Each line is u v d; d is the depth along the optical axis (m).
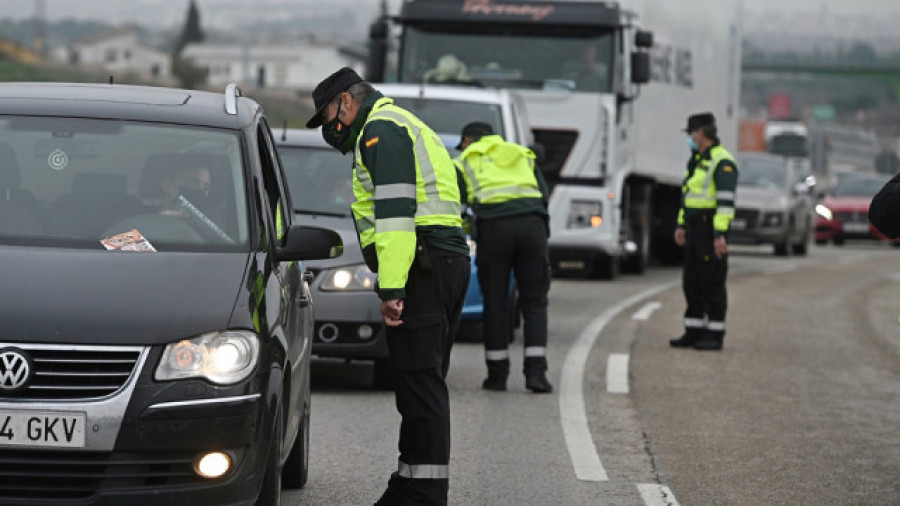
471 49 52.12
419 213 16.73
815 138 199.00
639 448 23.11
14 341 14.12
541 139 53.16
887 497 19.98
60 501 13.98
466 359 33.59
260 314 15.13
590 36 52.50
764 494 19.98
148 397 14.14
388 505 17.08
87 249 15.89
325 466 21.11
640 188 63.41
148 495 14.09
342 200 29.66
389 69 52.25
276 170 18.83
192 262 15.56
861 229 106.06
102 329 14.27
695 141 36.28
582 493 19.81
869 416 26.78
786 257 84.56
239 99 18.89
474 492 19.72
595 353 34.97
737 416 26.34
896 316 47.19
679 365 33.19
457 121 42.41
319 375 30.30
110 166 17.06
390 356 16.92
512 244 28.39
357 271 27.00
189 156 17.28
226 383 14.41
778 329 41.94
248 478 14.55
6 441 13.95
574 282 58.53
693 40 66.56
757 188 83.94
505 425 24.91
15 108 17.70
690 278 36.28
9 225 16.25
